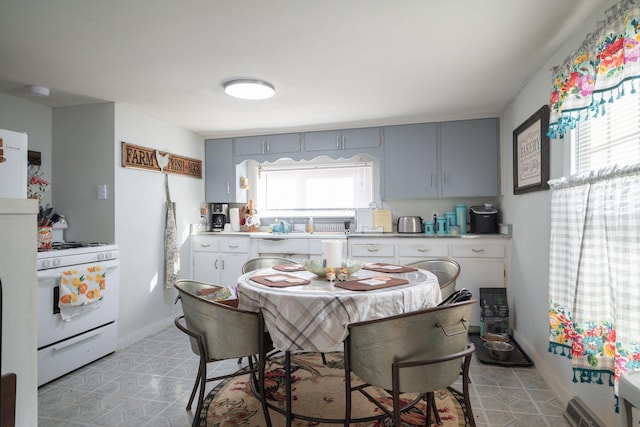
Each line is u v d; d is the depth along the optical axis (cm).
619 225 142
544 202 235
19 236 88
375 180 412
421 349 140
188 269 400
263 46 208
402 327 139
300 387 227
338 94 290
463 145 357
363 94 291
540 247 243
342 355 281
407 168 371
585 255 163
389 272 214
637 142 148
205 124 378
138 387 229
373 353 144
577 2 166
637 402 94
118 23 181
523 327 284
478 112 349
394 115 354
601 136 176
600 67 142
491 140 351
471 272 330
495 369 252
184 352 290
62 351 242
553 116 183
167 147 367
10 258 86
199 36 195
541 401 208
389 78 258
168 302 361
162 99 296
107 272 279
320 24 184
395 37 198
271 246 385
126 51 212
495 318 304
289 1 163
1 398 68
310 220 411
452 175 359
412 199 398
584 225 165
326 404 205
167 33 191
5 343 85
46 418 193
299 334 156
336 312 154
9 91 274
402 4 167
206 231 425
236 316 170
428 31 192
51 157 315
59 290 240
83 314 258
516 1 165
